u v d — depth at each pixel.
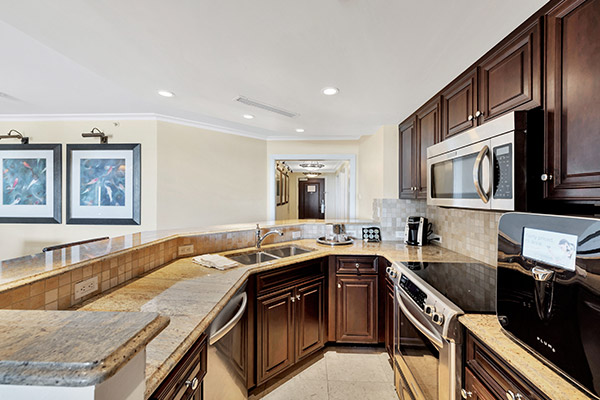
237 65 1.51
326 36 1.22
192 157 3.12
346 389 1.83
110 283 1.35
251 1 0.99
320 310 2.21
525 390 0.79
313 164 5.89
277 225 2.66
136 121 2.88
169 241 1.88
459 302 1.21
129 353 0.40
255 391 1.80
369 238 2.75
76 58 1.44
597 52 0.84
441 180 1.72
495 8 1.03
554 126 1.00
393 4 1.01
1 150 2.90
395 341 1.81
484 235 1.87
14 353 0.38
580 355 0.66
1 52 1.64
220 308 1.17
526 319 0.84
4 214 2.91
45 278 0.95
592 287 0.64
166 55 1.40
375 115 2.47
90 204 2.87
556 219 0.74
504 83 1.25
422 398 1.38
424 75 1.62
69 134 2.90
